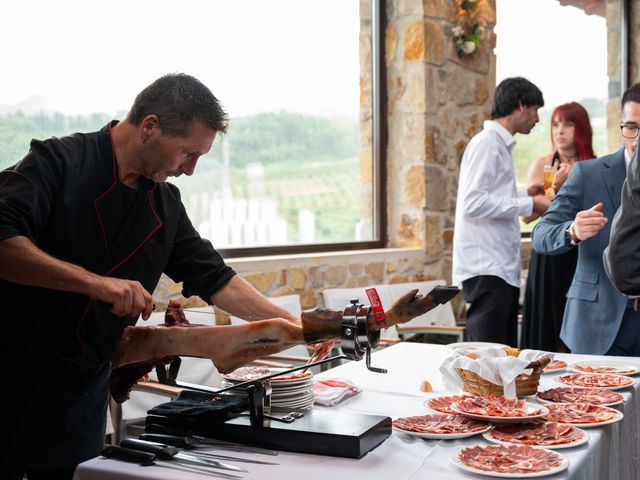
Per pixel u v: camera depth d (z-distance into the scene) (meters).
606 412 2.02
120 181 1.90
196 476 1.56
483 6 5.65
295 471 1.59
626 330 3.11
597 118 7.44
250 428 1.76
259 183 4.60
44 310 1.85
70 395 1.89
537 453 1.65
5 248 1.69
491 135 4.11
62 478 1.95
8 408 1.86
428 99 5.24
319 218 5.01
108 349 1.92
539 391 2.32
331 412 1.90
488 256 4.11
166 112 1.80
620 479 2.12
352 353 1.72
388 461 1.66
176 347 1.84
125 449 1.67
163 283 3.75
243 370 2.20
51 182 1.81
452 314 5.02
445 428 1.87
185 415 1.82
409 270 5.20
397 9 5.33
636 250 2.41
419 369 2.72
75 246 1.87
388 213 5.48
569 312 3.26
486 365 2.16
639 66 7.57
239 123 4.46
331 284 4.65
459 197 4.22
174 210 2.10
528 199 3.98
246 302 2.20
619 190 3.17
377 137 5.42
